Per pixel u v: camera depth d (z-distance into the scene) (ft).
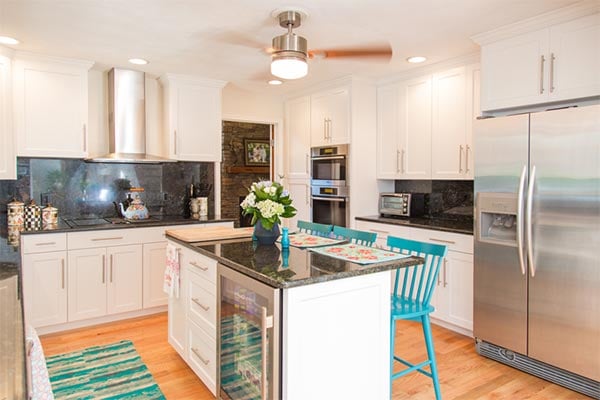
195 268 8.11
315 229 9.81
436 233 11.22
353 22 8.78
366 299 6.27
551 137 8.11
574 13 7.98
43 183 12.26
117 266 11.68
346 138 13.74
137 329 11.35
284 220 16.65
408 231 12.05
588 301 7.72
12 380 2.51
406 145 13.12
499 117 9.12
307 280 5.54
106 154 13.16
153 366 9.21
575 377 8.05
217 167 14.93
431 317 11.60
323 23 8.83
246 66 12.35
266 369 5.61
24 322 3.58
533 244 8.43
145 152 13.30
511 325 8.96
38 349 4.57
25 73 11.03
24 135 11.06
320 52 8.42
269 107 16.52
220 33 9.48
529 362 8.78
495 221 9.55
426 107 12.44
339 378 6.03
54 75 11.46
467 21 8.75
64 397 7.89
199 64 12.13
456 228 10.91
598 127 7.48
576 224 7.80
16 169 11.09
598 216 7.51
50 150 11.45
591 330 7.70
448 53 11.00
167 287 9.44
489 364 9.28
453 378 8.63
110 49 10.73
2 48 10.41
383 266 6.28
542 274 8.35
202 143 13.99
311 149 15.38
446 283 11.01
